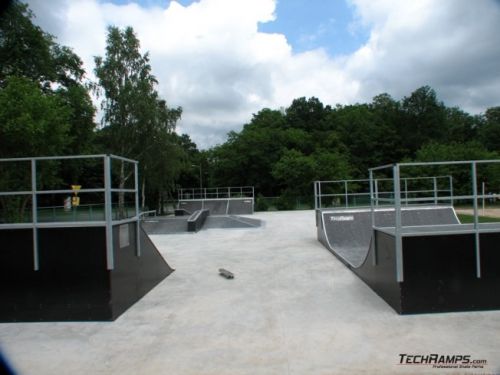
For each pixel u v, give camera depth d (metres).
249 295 5.11
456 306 4.10
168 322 4.09
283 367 2.91
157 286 5.77
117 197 24.53
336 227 9.52
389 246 4.40
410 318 3.95
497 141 47.53
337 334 3.57
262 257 8.01
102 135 23.23
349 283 5.56
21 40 19.02
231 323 3.99
